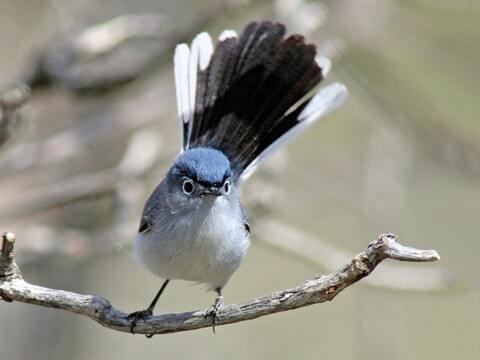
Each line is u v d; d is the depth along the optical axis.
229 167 8.02
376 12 13.29
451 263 14.41
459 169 13.29
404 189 13.16
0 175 11.94
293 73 8.52
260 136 8.45
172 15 13.89
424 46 13.91
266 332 15.59
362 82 13.32
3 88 11.30
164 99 12.56
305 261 11.71
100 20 13.50
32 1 13.95
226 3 12.10
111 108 12.93
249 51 8.55
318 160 13.59
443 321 15.86
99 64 12.31
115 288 14.41
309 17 12.26
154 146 12.21
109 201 13.37
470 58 13.91
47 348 12.83
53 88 11.95
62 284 13.12
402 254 5.96
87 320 13.80
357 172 13.56
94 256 11.62
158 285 14.84
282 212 13.39
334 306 15.92
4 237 7.00
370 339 12.14
